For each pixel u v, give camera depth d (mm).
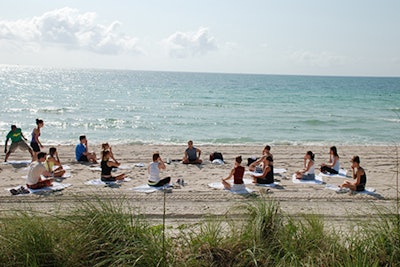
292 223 6328
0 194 10578
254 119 32750
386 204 10234
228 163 15766
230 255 5852
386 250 5738
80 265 5422
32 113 34375
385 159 17484
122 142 21969
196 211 9445
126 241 5617
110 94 60094
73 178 12609
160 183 11477
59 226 5820
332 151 14156
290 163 16078
